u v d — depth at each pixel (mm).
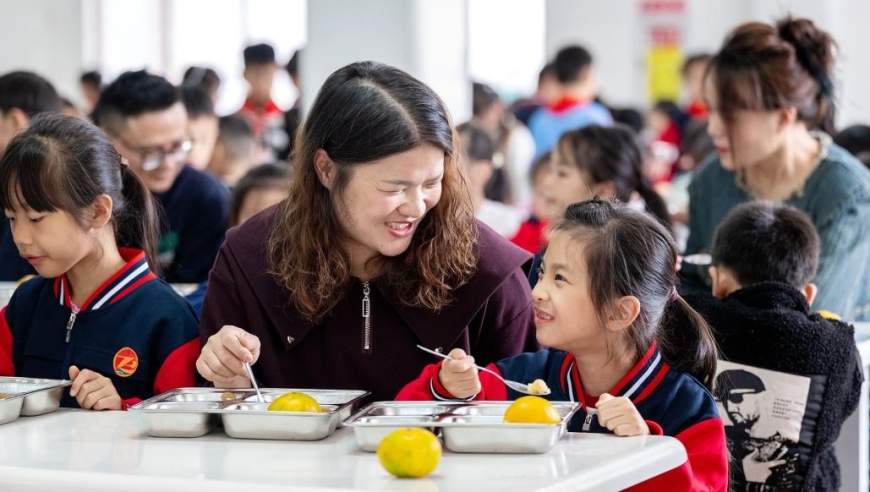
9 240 3537
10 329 2447
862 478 2848
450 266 2111
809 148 3160
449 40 5383
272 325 2172
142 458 1684
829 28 7699
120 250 2420
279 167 3623
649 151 6660
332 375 2160
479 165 4855
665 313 2170
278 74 7719
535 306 2082
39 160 2209
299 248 2100
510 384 1957
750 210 2723
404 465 1524
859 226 3074
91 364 2311
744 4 8938
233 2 9727
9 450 1755
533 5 9367
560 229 2086
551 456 1666
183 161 3812
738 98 3021
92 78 7430
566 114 6855
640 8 9211
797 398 2414
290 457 1683
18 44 8125
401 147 1933
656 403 2020
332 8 5148
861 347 2719
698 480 1894
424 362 2146
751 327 2443
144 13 9617
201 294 2926
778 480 2428
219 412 1824
